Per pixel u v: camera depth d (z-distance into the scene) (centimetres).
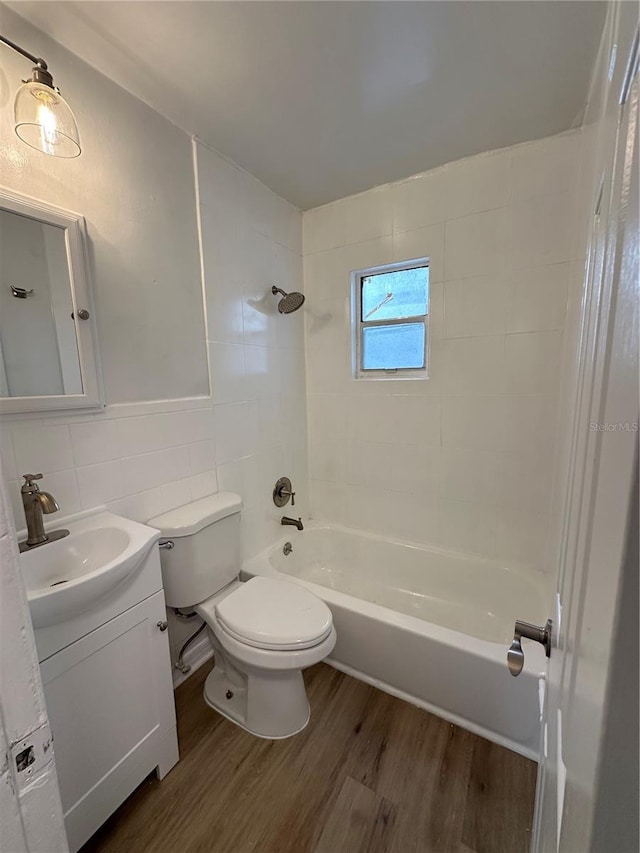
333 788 120
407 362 216
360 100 139
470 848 105
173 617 160
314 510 253
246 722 142
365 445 230
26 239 107
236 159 175
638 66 24
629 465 20
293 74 126
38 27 106
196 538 145
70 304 118
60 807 48
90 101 121
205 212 164
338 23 107
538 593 176
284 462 227
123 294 134
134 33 109
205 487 172
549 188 164
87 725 101
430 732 139
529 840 106
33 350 110
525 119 151
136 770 114
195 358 164
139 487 143
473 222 182
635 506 19
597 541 30
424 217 192
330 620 137
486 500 198
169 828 111
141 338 141
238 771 126
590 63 122
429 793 118
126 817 114
